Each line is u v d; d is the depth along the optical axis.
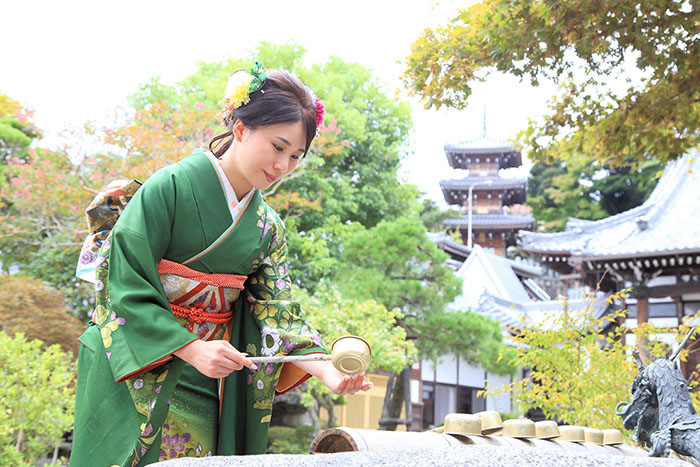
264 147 1.74
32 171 11.94
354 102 16.67
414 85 5.27
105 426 1.56
